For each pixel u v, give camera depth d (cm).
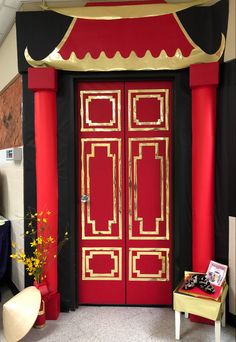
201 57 235
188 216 253
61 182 257
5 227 300
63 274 259
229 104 235
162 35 239
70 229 257
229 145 237
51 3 253
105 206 267
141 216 266
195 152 239
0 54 333
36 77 240
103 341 216
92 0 251
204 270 240
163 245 264
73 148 256
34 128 256
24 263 242
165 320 244
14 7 262
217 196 243
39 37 245
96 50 243
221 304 207
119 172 265
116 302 269
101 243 268
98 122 264
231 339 218
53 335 223
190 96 247
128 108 262
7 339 212
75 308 263
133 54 241
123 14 239
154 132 262
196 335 223
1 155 334
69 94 253
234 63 230
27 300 218
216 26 234
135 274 267
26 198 260
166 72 247
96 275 269
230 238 238
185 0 247
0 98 343
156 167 263
